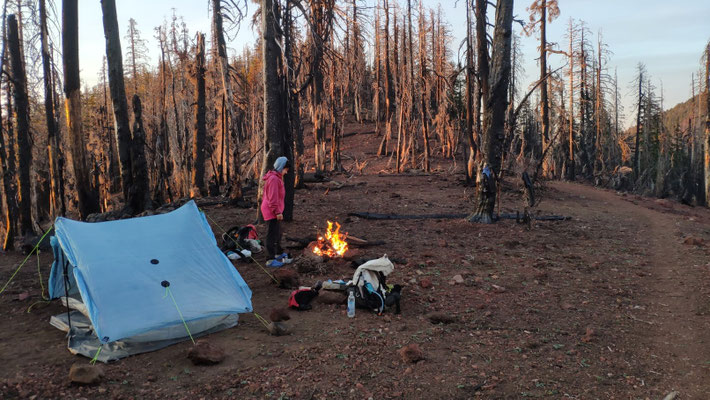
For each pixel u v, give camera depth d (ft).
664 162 157.58
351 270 26.05
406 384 13.76
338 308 20.44
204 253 19.53
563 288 24.03
